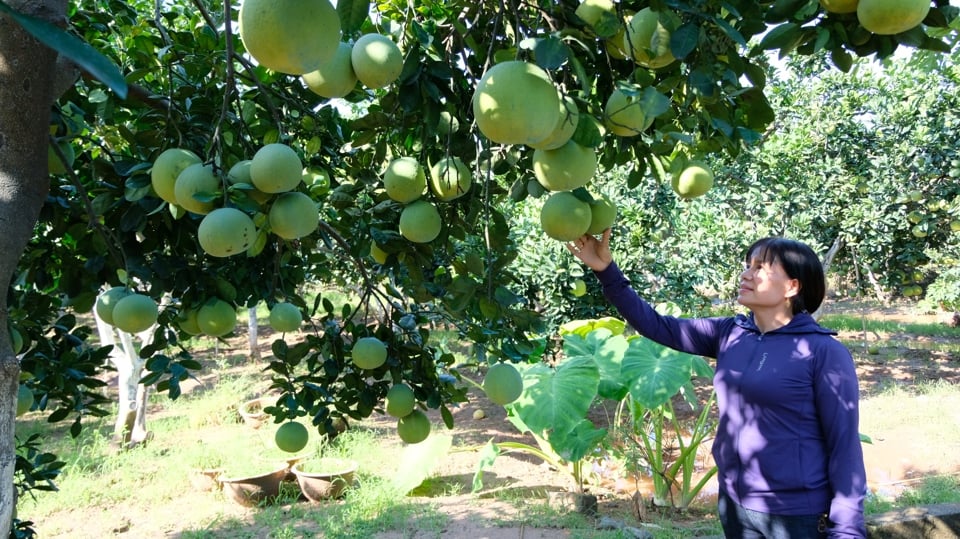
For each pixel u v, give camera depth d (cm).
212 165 156
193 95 217
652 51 143
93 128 254
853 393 189
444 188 191
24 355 244
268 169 153
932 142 940
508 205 829
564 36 136
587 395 542
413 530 512
